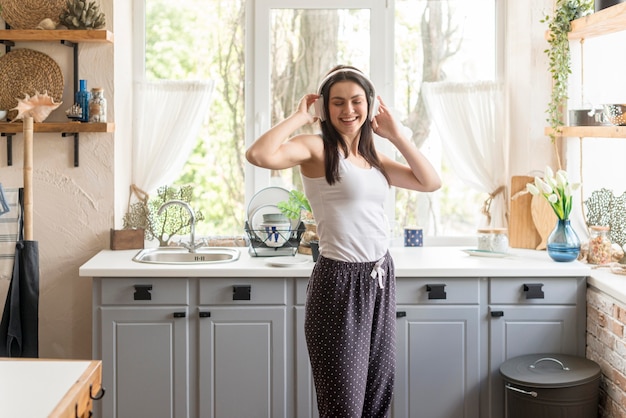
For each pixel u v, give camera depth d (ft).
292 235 12.73
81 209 13.15
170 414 11.62
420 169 9.55
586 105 12.82
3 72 12.96
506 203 14.15
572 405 10.23
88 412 6.09
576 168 13.12
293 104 14.34
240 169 14.43
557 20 12.67
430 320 11.61
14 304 12.09
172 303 11.56
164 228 13.58
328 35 14.25
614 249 12.24
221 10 14.25
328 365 8.79
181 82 14.03
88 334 13.24
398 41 14.30
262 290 11.55
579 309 11.64
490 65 14.35
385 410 9.38
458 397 11.66
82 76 13.05
